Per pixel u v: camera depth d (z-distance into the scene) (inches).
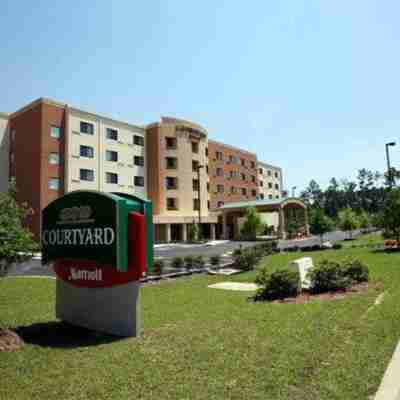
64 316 282.2
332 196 4367.6
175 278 579.5
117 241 242.4
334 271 378.9
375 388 147.7
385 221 815.1
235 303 348.8
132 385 157.2
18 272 682.8
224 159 2256.4
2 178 1475.1
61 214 287.7
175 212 1744.6
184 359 186.9
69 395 149.9
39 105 1353.3
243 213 1957.4
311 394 144.6
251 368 171.3
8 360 195.3
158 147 1733.5
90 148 1485.0
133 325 239.5
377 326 230.2
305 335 219.0
